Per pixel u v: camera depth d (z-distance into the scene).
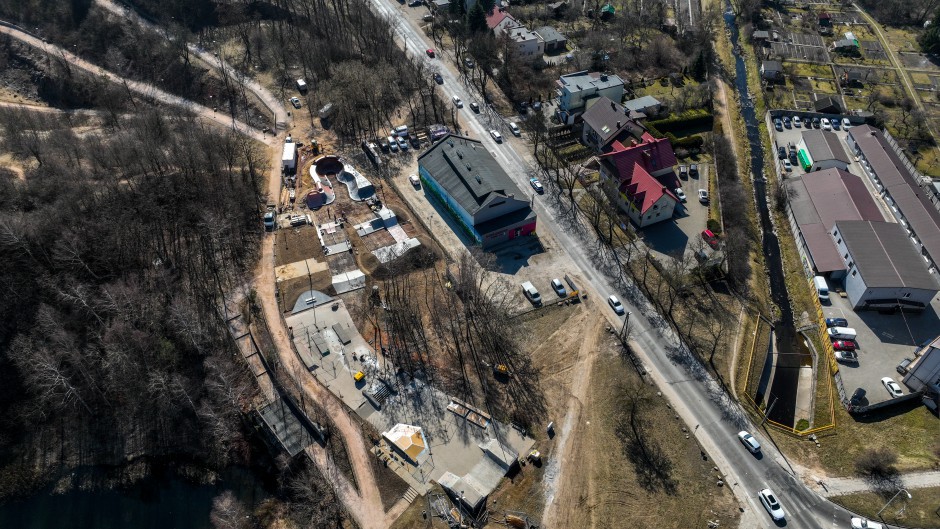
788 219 139.75
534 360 106.31
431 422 96.75
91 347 101.56
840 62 197.38
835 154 149.88
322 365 104.50
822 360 109.94
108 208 122.00
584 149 155.50
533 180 142.50
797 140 163.62
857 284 116.19
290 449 92.69
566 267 123.69
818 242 127.12
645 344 109.06
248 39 188.38
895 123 168.38
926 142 161.12
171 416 98.19
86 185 123.56
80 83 170.25
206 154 138.25
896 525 84.31
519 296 117.69
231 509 89.19
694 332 111.44
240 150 150.25
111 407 99.25
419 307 114.50
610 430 95.62
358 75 161.62
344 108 162.00
